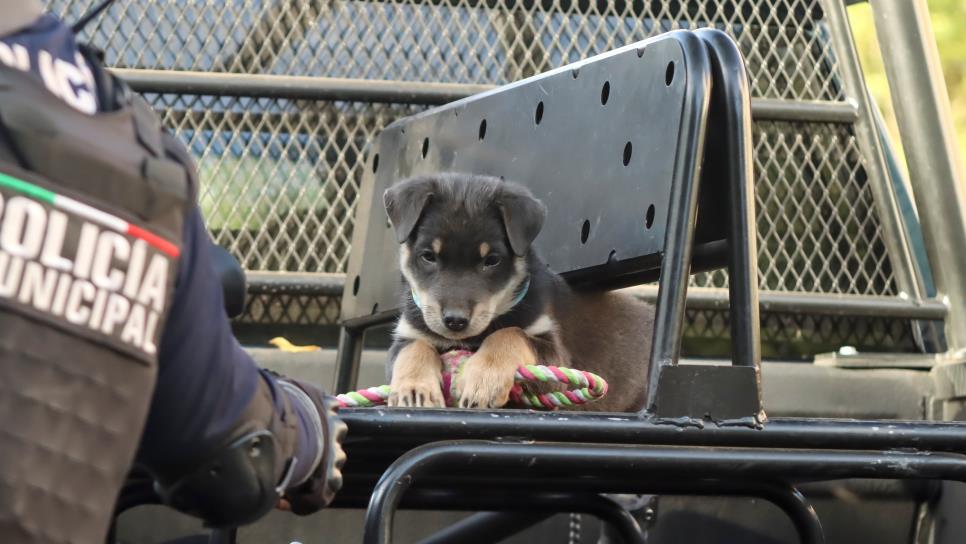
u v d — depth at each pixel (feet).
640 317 21.44
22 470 7.84
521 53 20.48
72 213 8.20
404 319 19.48
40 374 7.97
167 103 19.74
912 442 13.37
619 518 16.46
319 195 19.99
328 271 19.86
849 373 18.84
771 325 20.04
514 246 18.08
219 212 19.70
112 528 13.89
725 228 14.17
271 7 20.04
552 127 18.34
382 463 15.12
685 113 14.07
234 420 9.70
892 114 21.25
